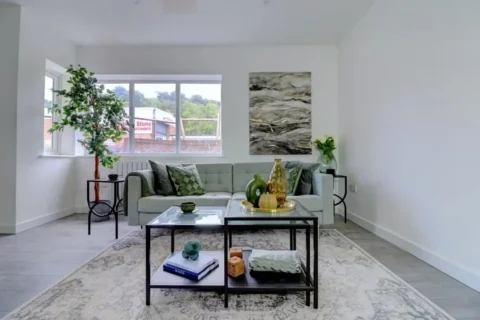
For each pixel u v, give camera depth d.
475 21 1.80
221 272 1.77
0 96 3.13
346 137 3.93
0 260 2.28
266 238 2.91
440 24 2.11
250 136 4.27
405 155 2.55
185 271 1.71
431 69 2.21
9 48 3.14
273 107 4.27
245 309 1.55
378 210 3.03
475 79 1.81
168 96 4.50
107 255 2.39
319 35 3.91
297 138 4.27
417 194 2.38
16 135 3.13
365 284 1.84
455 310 1.54
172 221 1.81
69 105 3.56
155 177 3.33
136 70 4.27
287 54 4.27
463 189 1.90
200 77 4.39
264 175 3.70
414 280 1.92
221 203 3.08
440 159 2.11
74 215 4.05
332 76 4.28
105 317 1.47
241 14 3.33
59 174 3.87
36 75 3.41
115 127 3.78
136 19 3.45
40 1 3.06
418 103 2.36
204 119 4.47
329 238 2.90
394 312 1.52
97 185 3.70
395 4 2.70
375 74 3.10
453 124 1.99
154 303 1.61
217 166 3.76
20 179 3.18
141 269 2.10
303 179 3.26
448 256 2.03
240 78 4.28
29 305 1.58
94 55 4.25
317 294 1.56
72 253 2.45
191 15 3.35
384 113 2.91
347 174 3.89
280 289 1.57
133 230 3.22
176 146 4.45
